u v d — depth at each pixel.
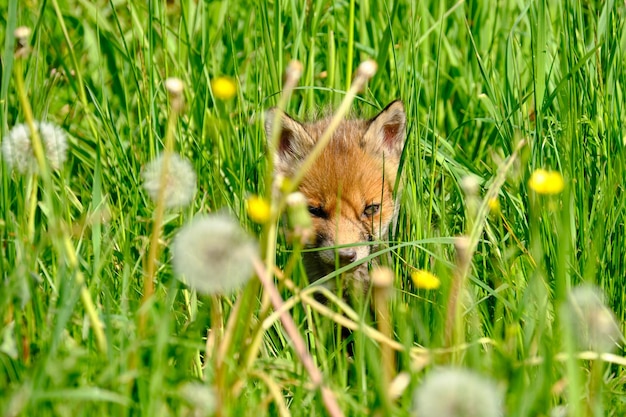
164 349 6.05
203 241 5.70
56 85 11.38
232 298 8.14
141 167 9.45
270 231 5.97
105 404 5.88
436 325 7.53
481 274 8.85
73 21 12.30
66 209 7.89
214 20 12.38
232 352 6.02
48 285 7.47
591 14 10.59
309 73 10.79
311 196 10.24
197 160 9.63
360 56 11.65
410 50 10.70
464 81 11.39
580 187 8.52
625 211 8.40
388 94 11.41
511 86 10.20
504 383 5.94
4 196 7.83
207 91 10.07
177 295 8.20
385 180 10.50
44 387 5.95
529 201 8.30
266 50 10.48
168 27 11.00
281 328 8.06
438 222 9.69
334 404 5.57
